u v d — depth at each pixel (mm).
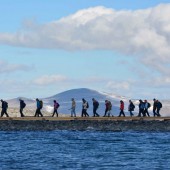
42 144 173250
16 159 140125
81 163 133500
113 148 163375
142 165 130875
